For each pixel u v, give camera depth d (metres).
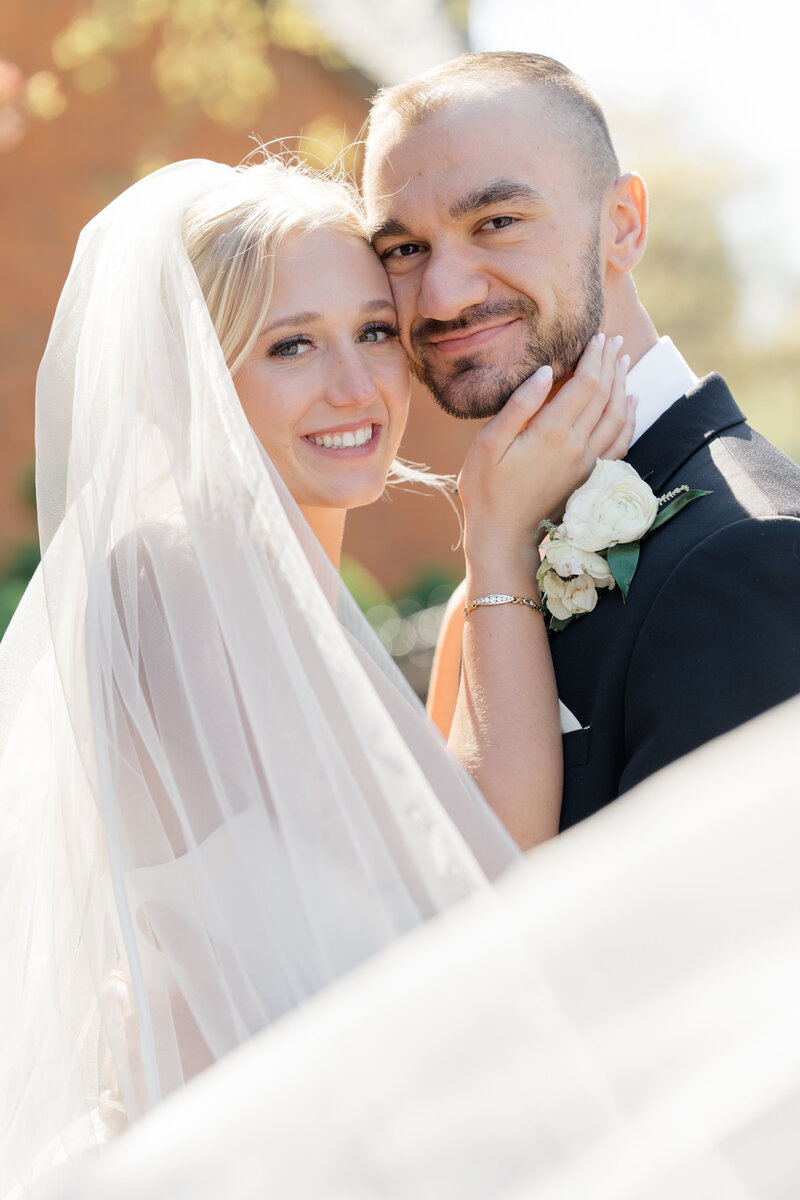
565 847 1.17
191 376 1.95
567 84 2.32
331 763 1.59
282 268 2.32
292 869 1.61
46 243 11.01
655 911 1.00
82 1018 1.94
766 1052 0.92
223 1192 0.94
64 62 8.09
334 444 2.41
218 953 1.71
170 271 2.04
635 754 1.90
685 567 1.93
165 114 11.22
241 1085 1.03
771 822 0.98
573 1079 0.96
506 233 2.24
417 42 12.51
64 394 2.14
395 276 2.42
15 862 2.07
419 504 13.54
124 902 1.78
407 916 1.51
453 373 2.36
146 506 1.96
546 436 2.22
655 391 2.34
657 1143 0.92
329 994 1.18
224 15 8.18
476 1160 0.94
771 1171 0.88
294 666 1.66
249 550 1.76
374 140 2.38
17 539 10.60
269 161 2.59
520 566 2.22
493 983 1.02
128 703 1.85
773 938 0.95
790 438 26.88
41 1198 1.86
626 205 2.39
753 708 1.80
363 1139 0.96
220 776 1.75
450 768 1.81
